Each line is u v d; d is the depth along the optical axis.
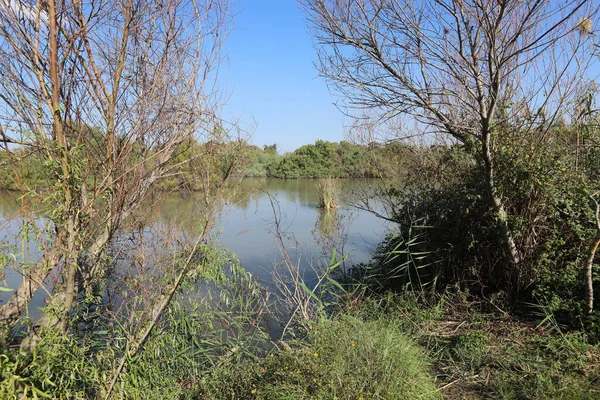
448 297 5.57
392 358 3.59
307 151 22.92
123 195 3.43
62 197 2.82
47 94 2.84
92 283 3.45
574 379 3.54
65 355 2.91
